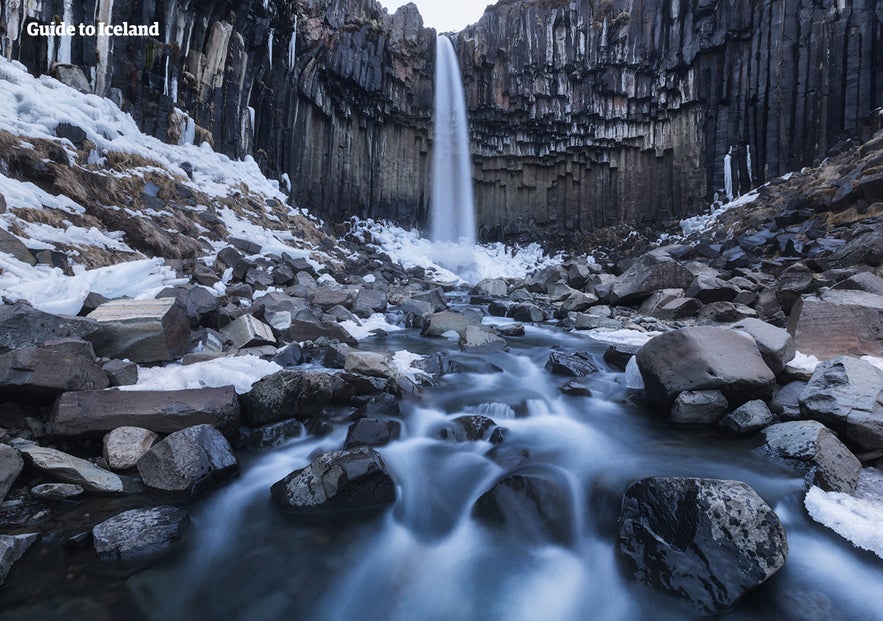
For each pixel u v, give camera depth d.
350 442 4.63
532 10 29.75
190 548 3.33
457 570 3.35
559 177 32.06
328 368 6.78
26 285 5.75
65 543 3.17
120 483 3.81
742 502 3.11
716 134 26.41
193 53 16.28
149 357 5.66
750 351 5.32
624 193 30.59
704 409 5.03
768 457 4.23
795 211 16.88
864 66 21.41
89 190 9.61
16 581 2.89
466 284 21.61
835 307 6.28
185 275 9.29
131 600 2.89
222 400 4.69
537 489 3.85
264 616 2.94
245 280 10.85
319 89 24.12
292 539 3.52
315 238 18.14
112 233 9.15
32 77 10.80
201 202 13.40
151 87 14.33
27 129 9.06
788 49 23.38
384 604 3.09
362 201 27.66
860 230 13.02
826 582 2.98
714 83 26.23
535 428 5.19
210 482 3.96
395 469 4.34
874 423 3.96
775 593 2.90
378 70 26.80
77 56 12.53
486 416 5.46
